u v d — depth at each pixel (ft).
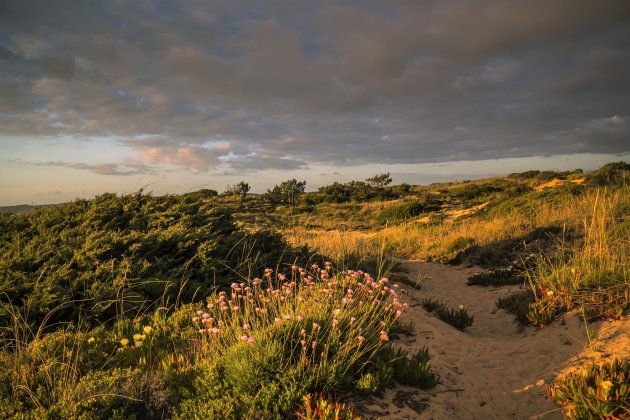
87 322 19.88
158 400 12.44
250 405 12.43
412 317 23.72
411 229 73.82
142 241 26.02
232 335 17.12
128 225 29.32
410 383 15.52
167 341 17.90
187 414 12.17
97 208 29.96
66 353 15.14
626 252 26.07
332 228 96.53
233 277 26.23
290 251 32.14
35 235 27.43
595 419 12.76
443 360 18.37
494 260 41.45
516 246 43.34
